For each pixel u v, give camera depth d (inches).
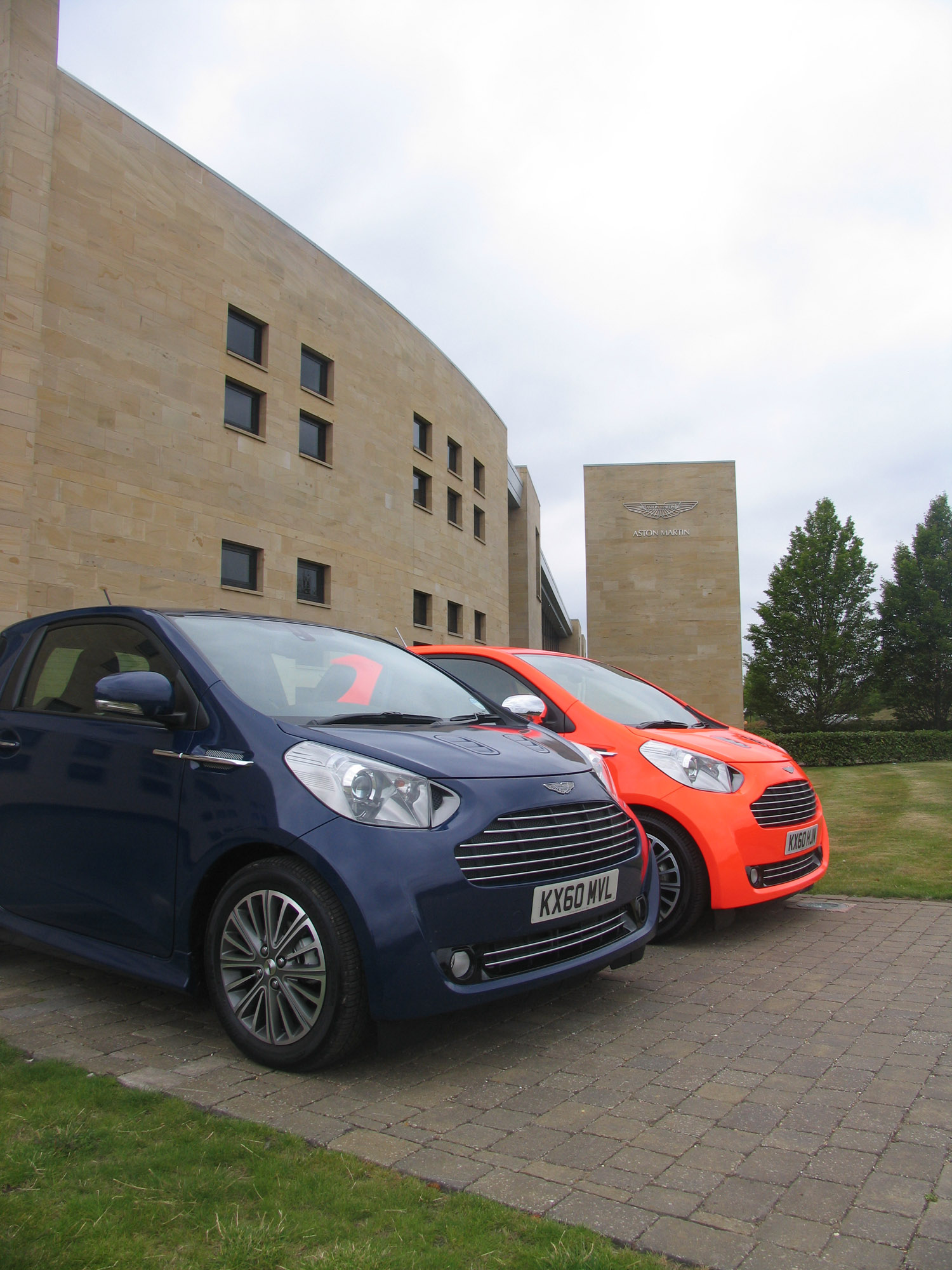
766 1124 101.8
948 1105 106.6
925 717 1577.3
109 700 129.6
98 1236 74.9
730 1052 126.0
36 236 649.6
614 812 144.0
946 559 1608.0
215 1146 92.0
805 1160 92.6
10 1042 126.1
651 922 147.7
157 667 143.3
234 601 836.6
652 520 1846.7
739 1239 77.2
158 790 131.5
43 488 663.8
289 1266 71.6
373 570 1082.7
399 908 110.5
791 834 200.4
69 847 142.6
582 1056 124.4
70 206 692.1
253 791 120.9
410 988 109.8
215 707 132.2
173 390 775.1
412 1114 103.8
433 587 1256.2
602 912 134.9
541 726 181.3
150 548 746.2
